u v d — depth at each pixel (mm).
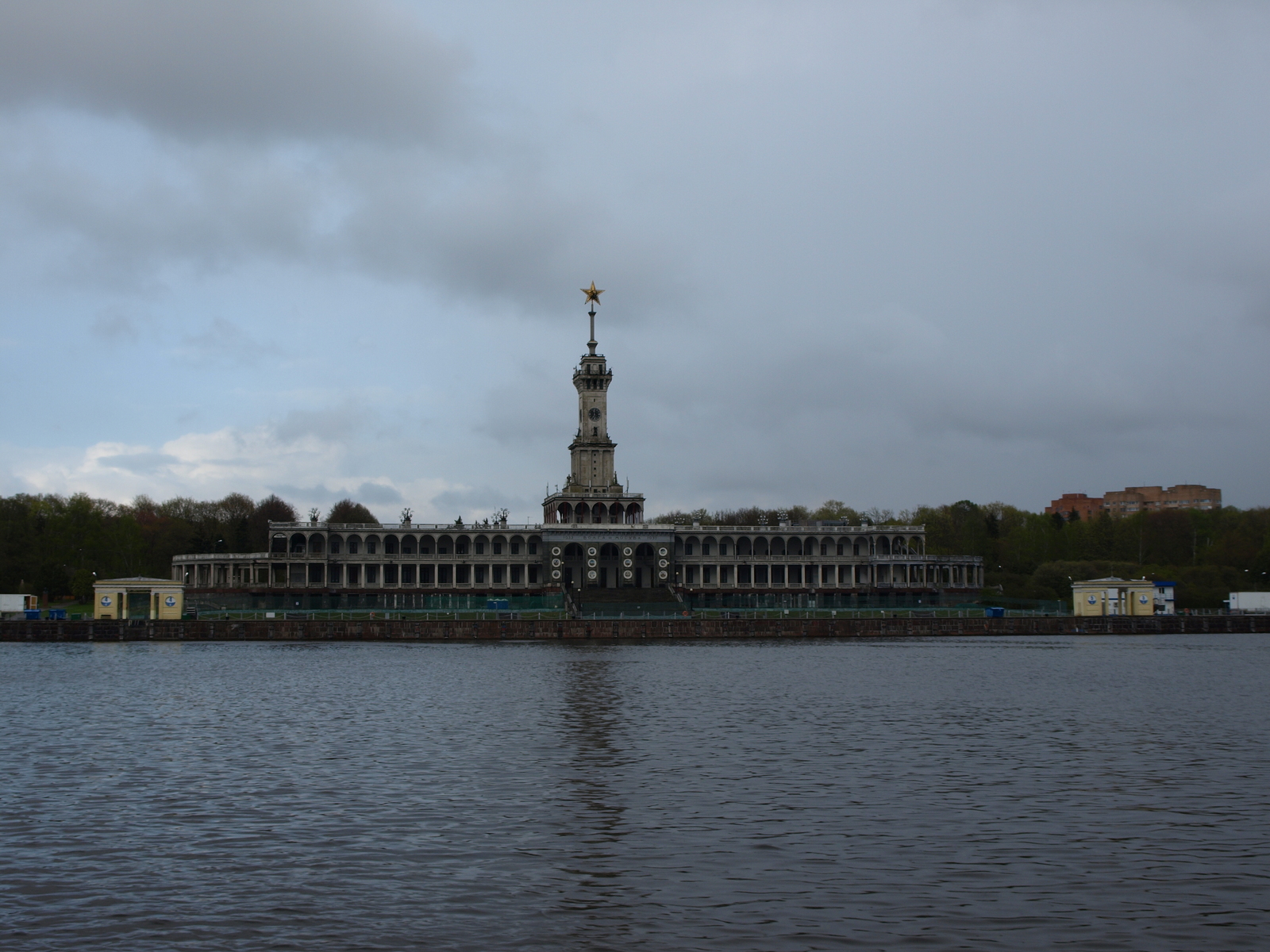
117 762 65062
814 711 87812
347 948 35281
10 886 41094
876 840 47156
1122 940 35844
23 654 152500
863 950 34969
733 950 35094
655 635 191375
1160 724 81375
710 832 48438
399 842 46906
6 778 60031
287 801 54188
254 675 118500
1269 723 82062
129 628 182375
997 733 76312
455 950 35156
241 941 35875
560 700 95000
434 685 107125
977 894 40188
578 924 37250
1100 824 49938
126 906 39000
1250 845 46594
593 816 51188
